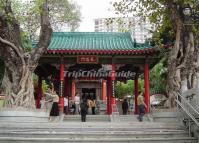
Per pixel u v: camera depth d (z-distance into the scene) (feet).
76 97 112.47
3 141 52.44
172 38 100.12
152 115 84.12
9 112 73.46
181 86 76.69
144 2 81.25
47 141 52.44
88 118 93.61
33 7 86.12
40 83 117.91
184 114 67.77
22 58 79.56
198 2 76.18
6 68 80.28
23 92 79.10
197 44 78.64
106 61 109.40
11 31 79.87
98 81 150.20
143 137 57.16
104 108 136.77
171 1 78.07
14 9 96.78
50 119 85.30
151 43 104.88
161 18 84.33
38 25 117.70
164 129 63.98
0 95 122.52
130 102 141.28
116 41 115.85
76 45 112.47
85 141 52.42
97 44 113.91
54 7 144.05
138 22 89.92
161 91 148.56
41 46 82.07
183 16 78.59
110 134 56.85
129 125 65.87
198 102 63.57
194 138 56.59
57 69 114.83
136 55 106.11
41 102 105.91
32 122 70.33
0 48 79.61
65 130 61.72
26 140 52.44
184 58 78.13
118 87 195.72
